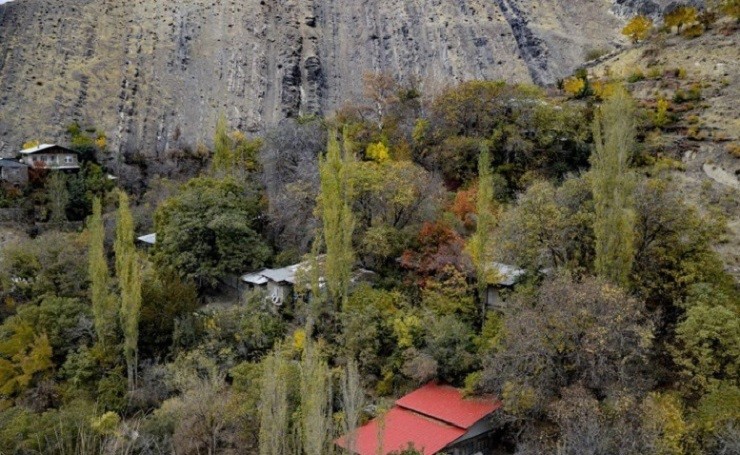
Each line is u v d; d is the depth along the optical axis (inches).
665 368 1178.0
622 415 995.9
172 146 3636.8
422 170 1817.2
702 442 985.5
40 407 1434.5
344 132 2022.6
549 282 1218.0
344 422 912.9
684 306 1206.3
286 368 1080.8
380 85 2770.7
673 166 1903.3
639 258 1294.3
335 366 1398.9
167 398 1430.9
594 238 1325.0
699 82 2329.0
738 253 1497.3
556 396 1118.4
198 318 1609.3
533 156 2052.2
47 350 1536.7
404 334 1371.8
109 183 2876.5
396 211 1699.1
